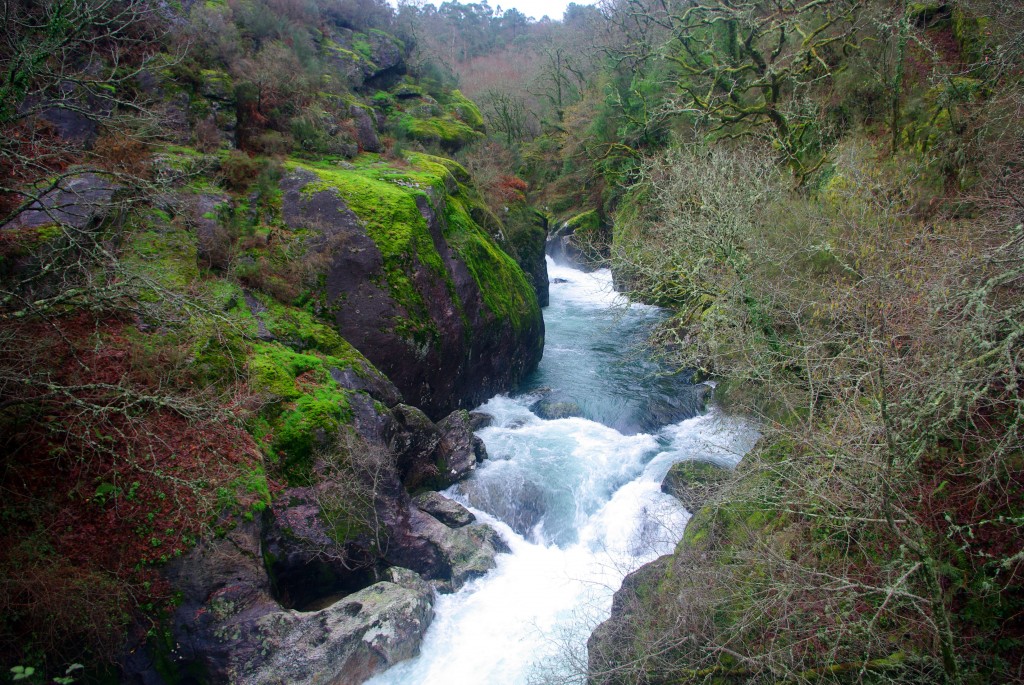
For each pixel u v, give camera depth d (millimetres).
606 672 5695
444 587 7961
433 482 9594
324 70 16125
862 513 5078
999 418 5430
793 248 8609
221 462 6805
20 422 6223
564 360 15719
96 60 10297
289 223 10359
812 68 14398
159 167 8852
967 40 11812
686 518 8828
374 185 11516
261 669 6109
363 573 7609
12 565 5617
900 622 4938
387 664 6766
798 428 6156
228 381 7617
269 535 6934
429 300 11109
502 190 20422
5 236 7305
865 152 11156
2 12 7184
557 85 35219
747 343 7613
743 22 14617
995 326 4664
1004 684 4434
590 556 8812
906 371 4758
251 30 14930
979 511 5184
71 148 8836
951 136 9977
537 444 11125
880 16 12203
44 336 6703
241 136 12125
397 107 19078
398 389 10453
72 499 6125
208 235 9164
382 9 22234
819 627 5012
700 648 5320
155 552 6074
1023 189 7211
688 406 12305
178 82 11273
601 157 28297
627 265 10875
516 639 7297
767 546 5234
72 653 5691
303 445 7586
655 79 23578
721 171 9180
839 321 7055
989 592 4773
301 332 9148
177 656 6000
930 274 5910
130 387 6578
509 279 14469
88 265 7234
